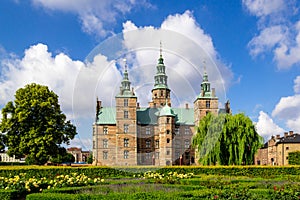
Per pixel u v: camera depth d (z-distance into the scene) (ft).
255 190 43.96
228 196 37.42
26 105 115.85
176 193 38.22
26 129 116.78
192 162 90.07
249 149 104.63
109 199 35.91
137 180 57.77
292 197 38.93
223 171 89.66
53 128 117.60
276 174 91.66
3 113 118.11
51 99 119.24
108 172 73.10
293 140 207.51
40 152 113.09
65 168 84.64
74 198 36.01
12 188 48.39
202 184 52.37
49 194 37.83
